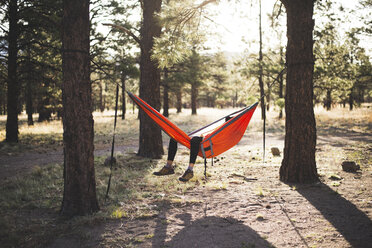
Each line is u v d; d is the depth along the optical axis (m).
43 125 22.58
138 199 5.21
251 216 4.35
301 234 3.66
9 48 14.03
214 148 5.43
